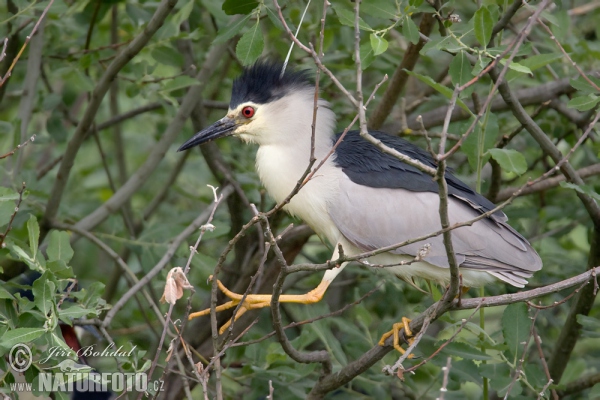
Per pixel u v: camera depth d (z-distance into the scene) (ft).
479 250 30.17
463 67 26.22
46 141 39.04
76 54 37.78
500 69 28.37
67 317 23.43
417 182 31.01
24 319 23.24
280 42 34.19
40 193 34.96
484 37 25.80
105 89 32.53
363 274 37.37
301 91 32.71
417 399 32.17
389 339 26.96
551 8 36.68
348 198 30.81
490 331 42.04
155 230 35.04
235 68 42.55
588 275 23.27
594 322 29.25
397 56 39.01
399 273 31.48
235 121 32.73
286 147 32.35
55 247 25.94
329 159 31.55
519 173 27.14
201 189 48.11
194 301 40.98
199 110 38.88
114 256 32.94
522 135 38.88
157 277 35.24
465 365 29.37
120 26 41.75
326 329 31.68
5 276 33.24
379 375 31.83
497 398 34.45
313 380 34.30
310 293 29.96
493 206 31.19
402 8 29.01
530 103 36.81
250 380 33.45
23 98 35.83
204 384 21.24
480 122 29.25
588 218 36.32
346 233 30.76
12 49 36.96
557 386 27.50
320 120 32.40
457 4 41.16
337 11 26.35
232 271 38.68
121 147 45.21
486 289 36.58
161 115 44.93
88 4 38.32
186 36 35.24
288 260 37.22
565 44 34.30
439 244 30.19
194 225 33.35
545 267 37.14
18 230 35.01
